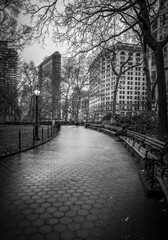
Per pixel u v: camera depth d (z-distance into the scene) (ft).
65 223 10.58
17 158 27.14
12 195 14.30
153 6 43.24
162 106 32.12
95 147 37.91
